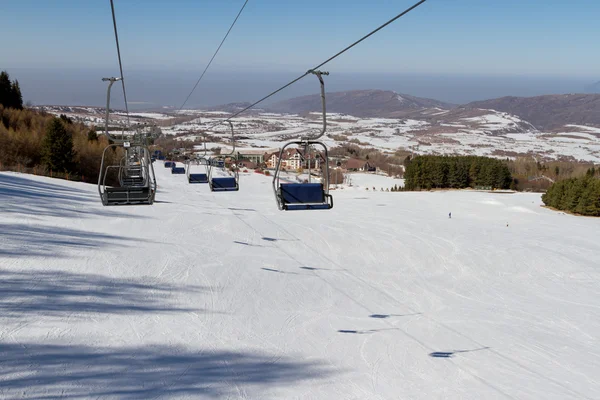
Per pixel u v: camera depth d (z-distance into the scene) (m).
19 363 12.22
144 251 25.58
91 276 20.28
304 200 18.98
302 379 13.16
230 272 23.39
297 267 26.00
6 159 61.12
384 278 25.97
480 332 18.78
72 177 62.94
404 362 15.09
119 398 11.10
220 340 15.37
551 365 15.98
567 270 29.44
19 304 16.16
